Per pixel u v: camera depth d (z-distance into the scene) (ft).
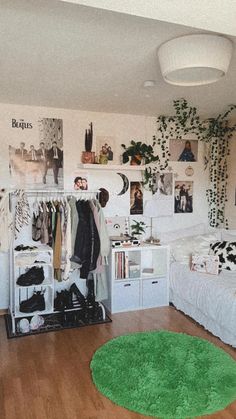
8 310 12.14
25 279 10.73
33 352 9.12
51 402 6.94
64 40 6.74
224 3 3.99
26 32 6.39
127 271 12.24
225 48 6.57
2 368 8.27
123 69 8.36
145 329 10.62
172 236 14.06
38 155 12.16
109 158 13.14
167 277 12.85
